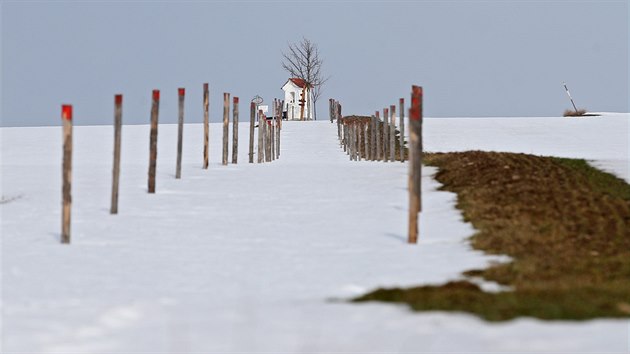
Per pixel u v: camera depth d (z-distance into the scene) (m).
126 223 40.06
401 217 41.16
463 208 41.22
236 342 19.20
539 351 17.89
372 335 19.50
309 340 19.22
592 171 53.19
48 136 105.38
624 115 120.00
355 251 32.97
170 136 104.81
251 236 36.72
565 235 34.88
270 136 80.50
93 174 58.97
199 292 25.75
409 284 26.19
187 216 42.03
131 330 20.75
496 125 107.12
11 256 32.31
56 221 40.91
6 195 49.59
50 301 24.38
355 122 89.12
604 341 18.53
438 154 65.38
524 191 44.56
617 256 31.42
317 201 46.38
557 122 109.00
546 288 24.86
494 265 29.27
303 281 27.30
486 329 19.72
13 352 18.98
